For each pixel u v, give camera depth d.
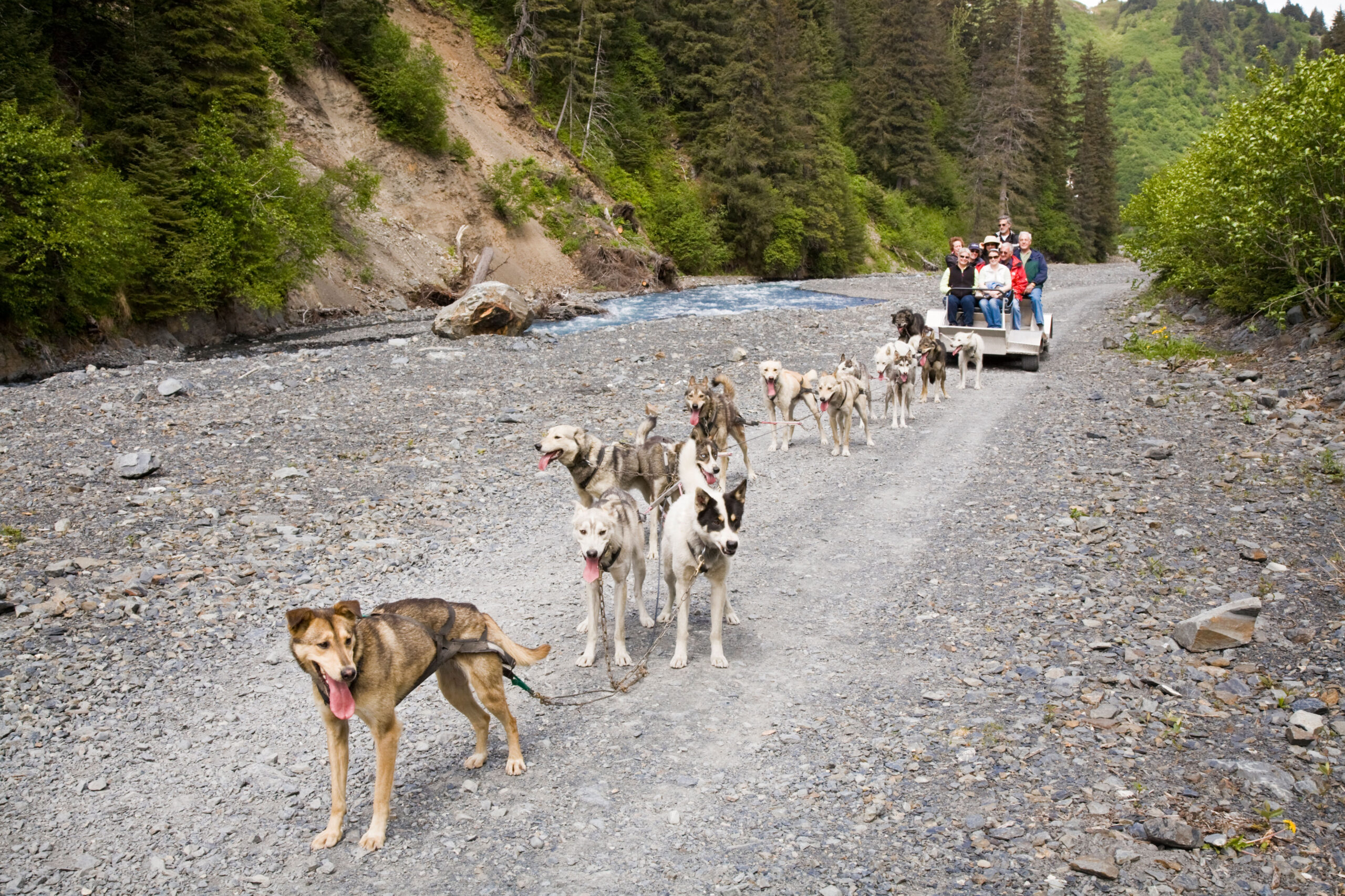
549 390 16.41
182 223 23.28
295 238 26.19
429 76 38.69
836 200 58.66
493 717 5.62
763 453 12.66
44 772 4.98
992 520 8.96
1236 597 6.62
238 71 27.08
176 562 8.01
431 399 15.27
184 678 6.10
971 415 14.22
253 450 11.92
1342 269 14.51
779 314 27.06
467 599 7.51
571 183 44.38
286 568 8.03
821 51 70.12
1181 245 19.42
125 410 13.98
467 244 37.16
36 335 19.70
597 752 5.21
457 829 4.51
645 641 6.77
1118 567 7.42
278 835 4.49
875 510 9.67
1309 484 8.98
